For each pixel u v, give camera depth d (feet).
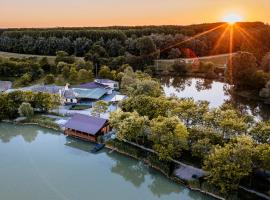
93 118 345.92
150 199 243.81
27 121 381.19
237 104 472.85
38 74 591.37
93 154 310.24
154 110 334.85
